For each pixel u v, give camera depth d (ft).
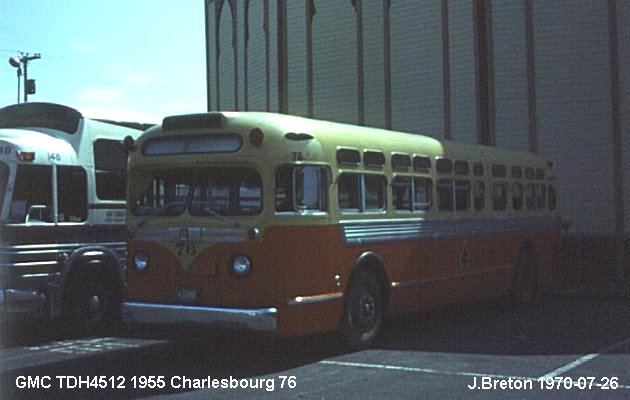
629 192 54.03
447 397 21.84
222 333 25.75
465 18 61.31
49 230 32.30
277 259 25.61
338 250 27.84
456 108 61.67
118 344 32.27
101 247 34.58
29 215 31.55
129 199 28.63
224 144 26.73
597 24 55.47
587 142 55.72
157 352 30.12
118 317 35.78
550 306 43.88
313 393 22.44
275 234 25.67
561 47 56.80
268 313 25.12
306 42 74.54
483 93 60.08
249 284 25.61
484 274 38.47
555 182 47.83
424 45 63.98
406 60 65.21
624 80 54.34
